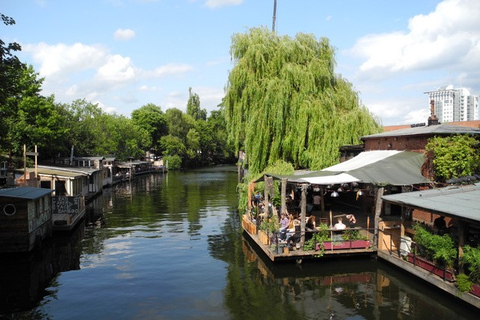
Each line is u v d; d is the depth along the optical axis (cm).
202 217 3042
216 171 8944
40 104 4062
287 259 1655
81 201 3009
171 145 9606
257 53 2533
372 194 2139
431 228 1434
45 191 2256
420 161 1861
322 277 1544
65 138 5084
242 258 1881
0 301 1387
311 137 2442
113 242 2253
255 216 2302
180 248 2097
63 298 1412
